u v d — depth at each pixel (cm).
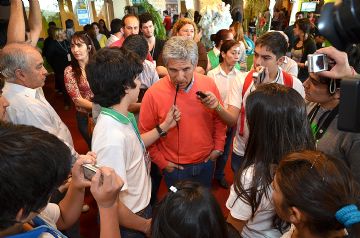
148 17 337
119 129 126
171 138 178
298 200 75
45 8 809
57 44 566
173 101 172
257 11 752
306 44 453
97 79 125
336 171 77
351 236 71
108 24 877
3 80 151
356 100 71
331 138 121
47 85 757
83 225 252
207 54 362
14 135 66
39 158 64
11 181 61
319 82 119
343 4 72
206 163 188
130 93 131
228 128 280
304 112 111
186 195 86
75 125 488
